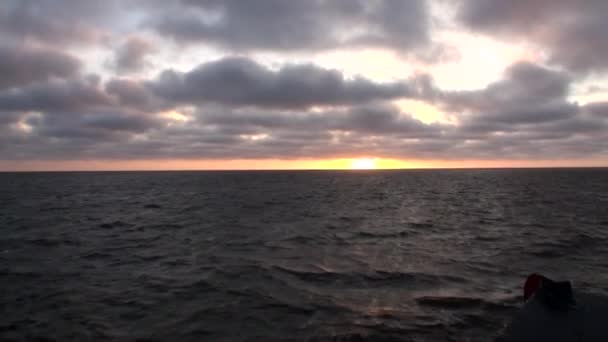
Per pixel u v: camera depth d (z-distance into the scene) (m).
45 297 10.40
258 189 73.81
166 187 80.25
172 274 12.74
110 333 8.13
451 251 16.50
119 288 11.20
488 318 8.78
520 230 22.19
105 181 113.50
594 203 38.84
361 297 10.36
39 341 7.78
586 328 4.25
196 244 18.31
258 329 8.28
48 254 16.03
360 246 17.78
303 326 8.41
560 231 21.41
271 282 11.79
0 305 9.79
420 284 11.54
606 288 11.01
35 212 32.88
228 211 34.25
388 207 38.25
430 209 35.75
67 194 57.88
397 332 8.04
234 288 11.16
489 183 88.62
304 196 55.12
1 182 104.19
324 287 11.29
